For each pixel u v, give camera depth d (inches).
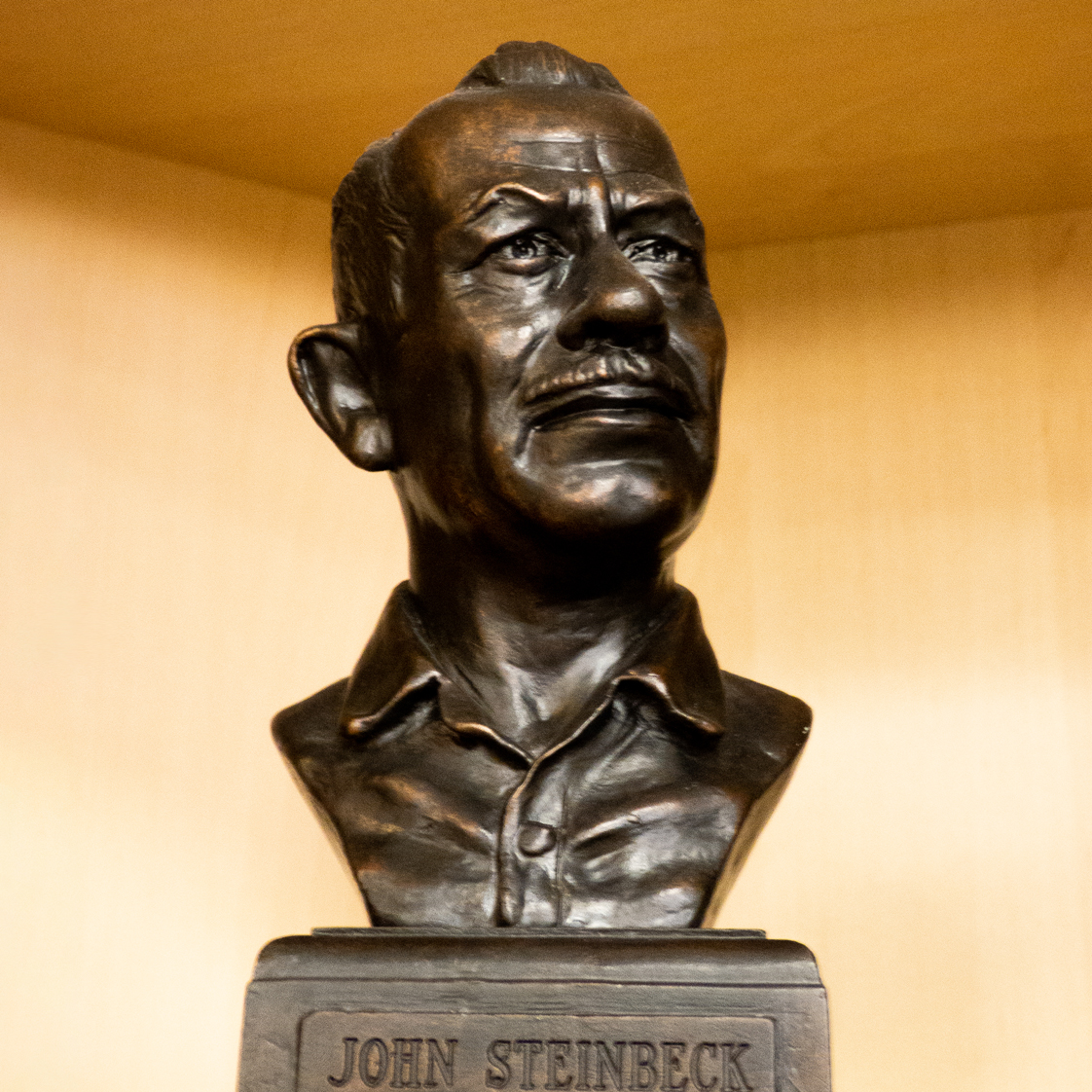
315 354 98.0
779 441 127.1
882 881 119.1
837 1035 117.0
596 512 87.2
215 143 124.6
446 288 91.5
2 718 116.1
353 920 121.0
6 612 117.4
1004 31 109.0
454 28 110.9
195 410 125.2
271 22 110.3
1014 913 116.9
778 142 119.5
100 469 121.7
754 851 121.3
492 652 92.7
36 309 121.8
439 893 86.3
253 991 79.1
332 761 92.7
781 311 129.1
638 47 112.0
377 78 115.9
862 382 126.9
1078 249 125.6
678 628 93.7
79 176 124.3
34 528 119.3
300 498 126.6
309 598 125.3
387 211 95.7
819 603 124.0
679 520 89.1
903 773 120.4
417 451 92.8
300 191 129.3
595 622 92.9
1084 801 117.5
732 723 93.5
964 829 118.7
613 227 91.9
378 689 93.8
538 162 92.0
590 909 85.0
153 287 125.3
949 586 122.5
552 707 92.1
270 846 121.3
